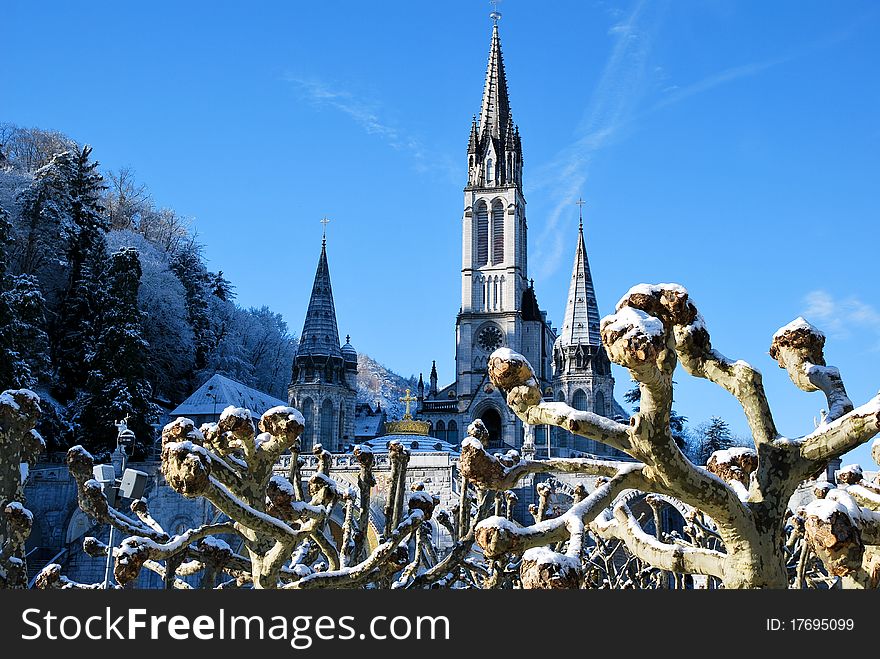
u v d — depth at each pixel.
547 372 138.25
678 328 10.91
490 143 131.50
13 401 15.94
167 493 71.50
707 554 9.84
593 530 10.57
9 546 15.71
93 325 94.31
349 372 127.06
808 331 11.29
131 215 134.75
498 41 137.62
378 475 70.56
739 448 14.43
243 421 13.95
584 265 125.19
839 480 16.30
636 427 9.30
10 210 101.94
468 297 126.19
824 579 19.44
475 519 21.59
